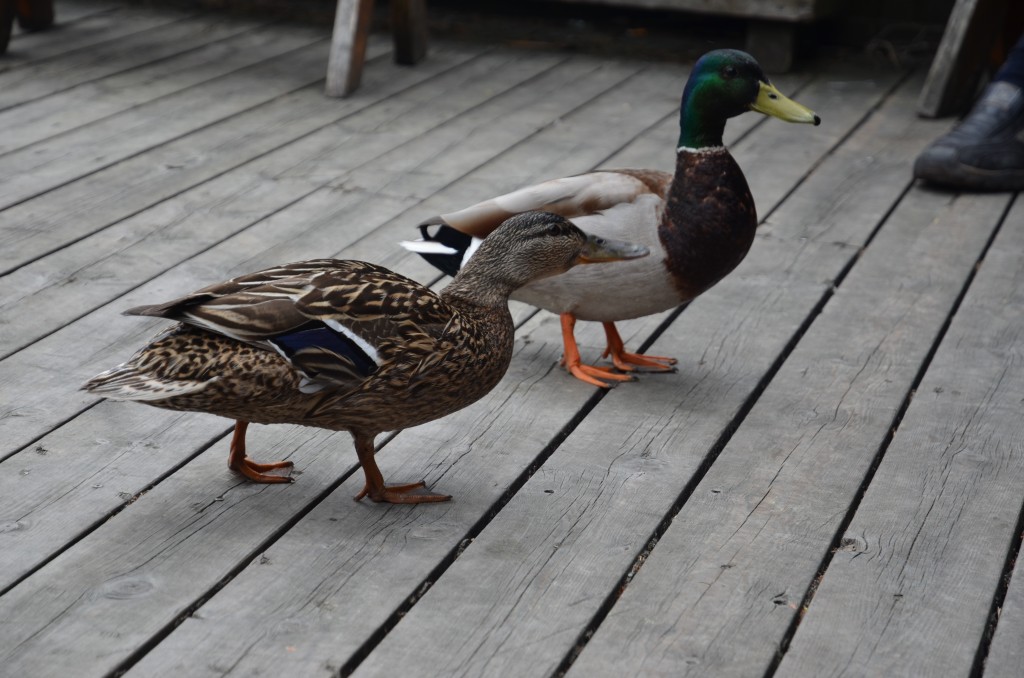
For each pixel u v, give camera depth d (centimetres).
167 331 256
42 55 677
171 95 621
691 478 299
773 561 263
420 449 309
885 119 615
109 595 243
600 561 262
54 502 276
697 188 333
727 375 358
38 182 498
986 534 276
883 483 298
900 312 404
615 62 700
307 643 231
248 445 306
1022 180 517
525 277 282
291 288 250
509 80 664
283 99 622
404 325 256
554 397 341
